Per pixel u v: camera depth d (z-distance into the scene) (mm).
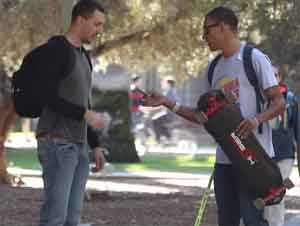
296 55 16984
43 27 18094
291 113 10758
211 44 8070
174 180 22547
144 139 37406
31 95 7840
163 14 19266
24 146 36062
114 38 20203
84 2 8180
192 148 34594
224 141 7684
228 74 7984
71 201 8297
